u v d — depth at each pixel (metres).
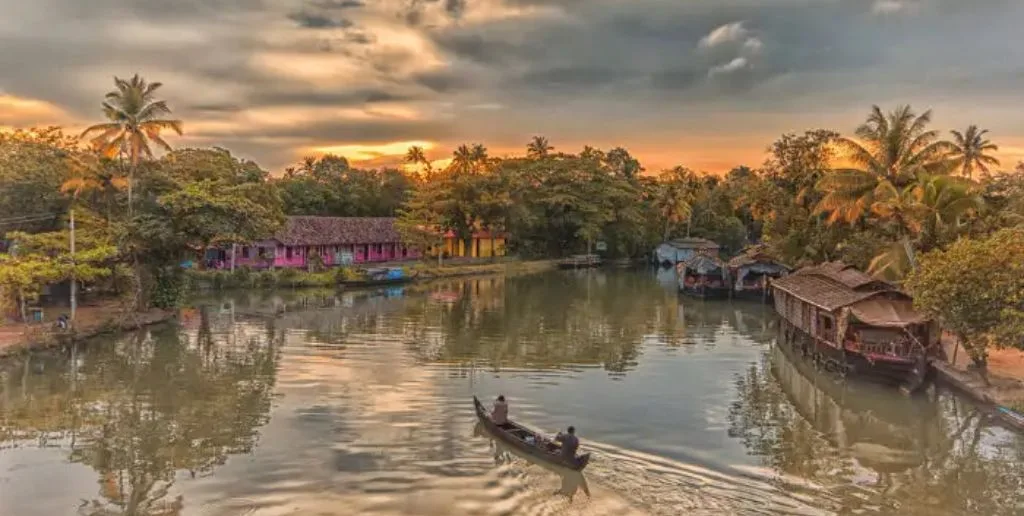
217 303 59.16
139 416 26.53
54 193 52.66
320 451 22.48
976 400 28.92
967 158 68.31
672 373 34.38
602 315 54.91
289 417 26.19
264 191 74.12
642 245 125.81
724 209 132.00
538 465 21.19
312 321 50.06
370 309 56.81
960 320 28.50
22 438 24.08
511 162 120.88
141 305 48.12
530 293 70.69
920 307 30.20
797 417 27.14
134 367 34.88
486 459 21.70
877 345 32.59
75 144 61.50
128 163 52.75
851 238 53.19
